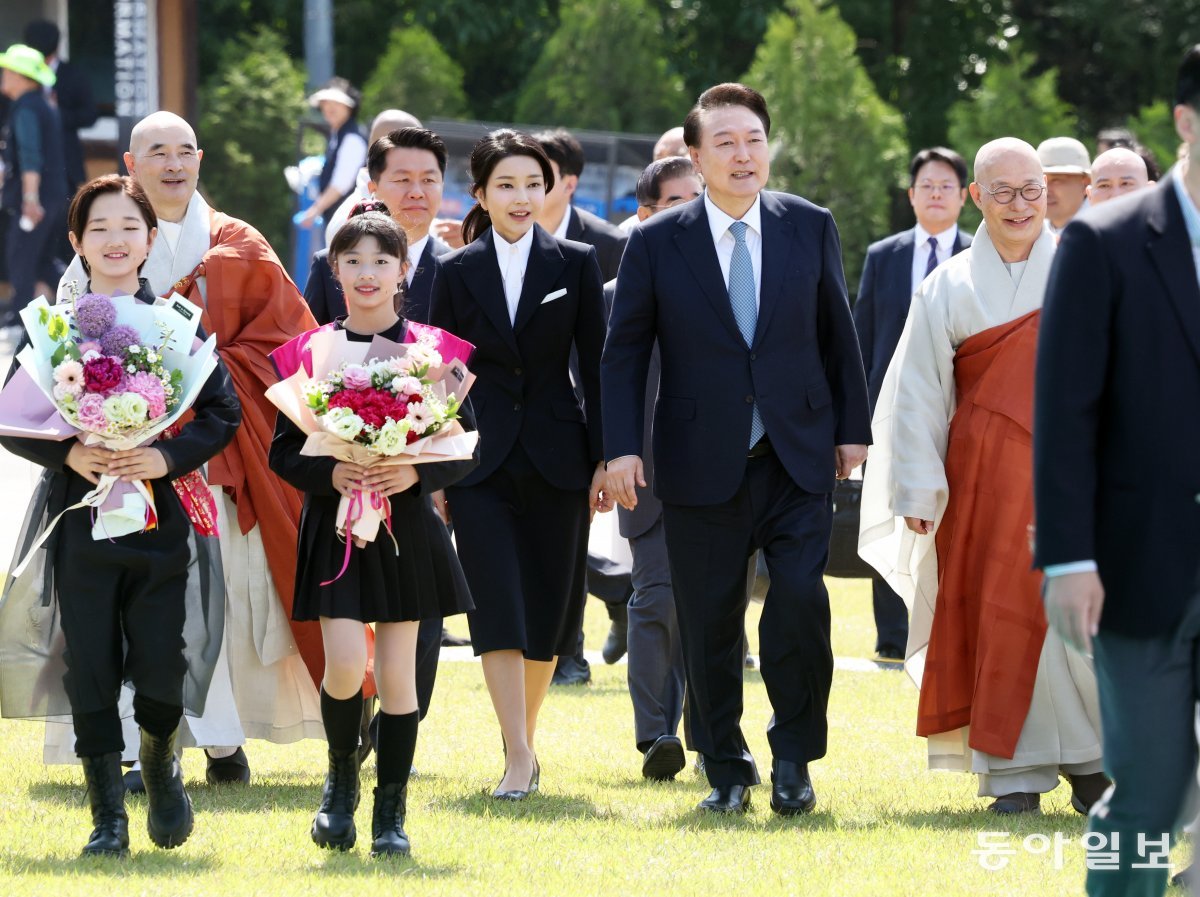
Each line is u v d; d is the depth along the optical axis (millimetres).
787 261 25078
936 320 26312
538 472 26688
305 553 21797
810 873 21141
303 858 21547
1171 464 16672
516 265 27109
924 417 26250
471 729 31344
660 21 101062
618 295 25453
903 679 37031
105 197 22125
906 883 20734
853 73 78062
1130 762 16891
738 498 24906
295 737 27422
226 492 26844
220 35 112500
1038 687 25297
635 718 28516
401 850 21656
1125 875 17109
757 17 105062
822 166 77312
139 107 88625
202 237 27312
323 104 64688
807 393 24969
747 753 25562
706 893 20078
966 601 26031
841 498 37844
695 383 24969
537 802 25531
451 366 21938
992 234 26203
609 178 70875
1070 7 109812
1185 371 16703
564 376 27219
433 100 92375
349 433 20656
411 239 29812
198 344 21984
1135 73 112875
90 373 20688
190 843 22266
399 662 21781
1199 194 16875
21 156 75938
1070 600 16516
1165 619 16609
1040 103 83938
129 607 21406
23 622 22688
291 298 27469
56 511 21516
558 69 90062
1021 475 25562
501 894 19750
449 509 26766
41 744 29266
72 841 22328
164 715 21562
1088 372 16703
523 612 26391
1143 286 16734
